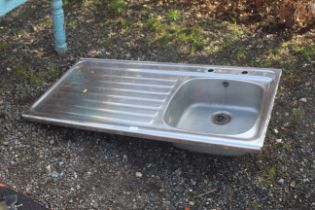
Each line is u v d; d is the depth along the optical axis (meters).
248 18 3.65
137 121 2.53
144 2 3.90
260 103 2.71
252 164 2.51
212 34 3.48
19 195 2.35
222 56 3.27
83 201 2.35
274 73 2.74
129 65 3.08
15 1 2.77
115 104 2.72
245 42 3.38
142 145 2.65
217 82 2.78
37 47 3.47
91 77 3.03
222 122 2.76
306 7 3.41
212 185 2.42
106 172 2.51
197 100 2.88
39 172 2.50
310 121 2.74
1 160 2.57
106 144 2.66
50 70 3.24
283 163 2.51
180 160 2.55
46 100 2.85
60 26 3.28
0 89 3.07
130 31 3.58
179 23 3.62
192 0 3.89
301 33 3.42
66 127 2.73
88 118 2.62
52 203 2.34
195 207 2.33
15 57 3.36
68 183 2.45
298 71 3.08
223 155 2.52
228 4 3.79
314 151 2.57
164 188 2.42
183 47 3.38
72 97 2.85
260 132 2.29
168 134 2.38
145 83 2.87
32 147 2.64
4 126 2.77
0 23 3.75
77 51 3.42
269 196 2.36
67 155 2.60
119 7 3.80
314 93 2.92
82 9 3.86
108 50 3.42
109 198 2.37
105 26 3.66
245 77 2.74
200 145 2.32
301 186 2.39
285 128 2.71
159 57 3.32
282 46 3.29
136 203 2.34
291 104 2.86
